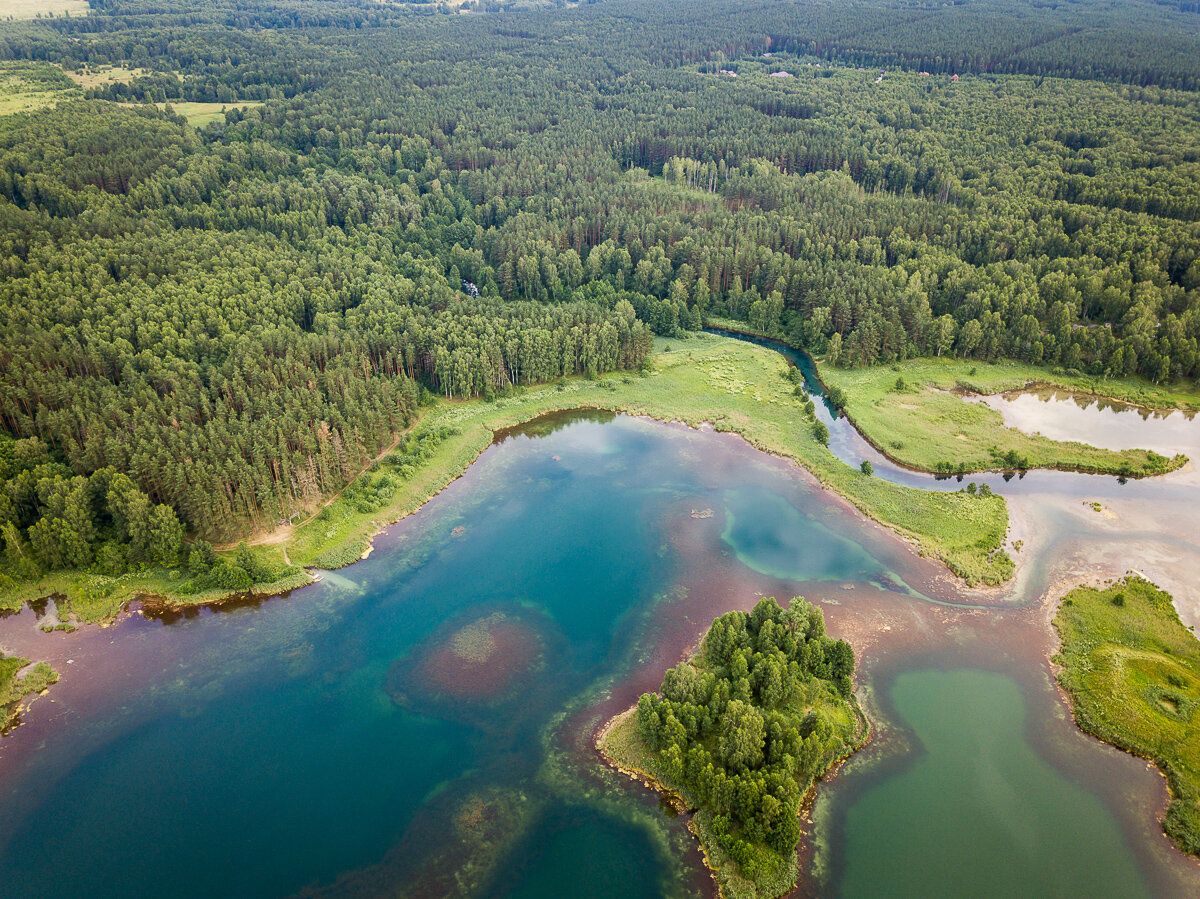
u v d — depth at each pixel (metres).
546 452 159.25
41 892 74.75
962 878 74.88
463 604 114.44
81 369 145.25
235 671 101.75
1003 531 128.50
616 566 122.94
